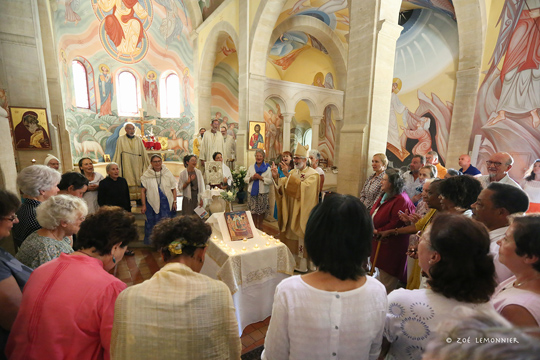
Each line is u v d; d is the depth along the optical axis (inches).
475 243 34.3
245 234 109.2
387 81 155.6
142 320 36.8
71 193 103.8
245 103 321.1
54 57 291.1
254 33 304.8
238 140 334.6
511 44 190.5
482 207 64.5
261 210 213.2
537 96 175.9
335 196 39.3
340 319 34.5
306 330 34.7
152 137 376.5
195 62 469.7
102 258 50.9
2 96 148.7
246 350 95.1
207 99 465.4
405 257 107.2
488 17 207.0
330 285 36.7
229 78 522.9
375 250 111.4
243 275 97.0
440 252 35.8
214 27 391.9
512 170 189.6
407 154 307.3
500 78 197.5
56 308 42.1
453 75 258.5
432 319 34.9
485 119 207.6
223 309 40.0
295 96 408.2
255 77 317.4
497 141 199.9
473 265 34.1
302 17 378.3
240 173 278.5
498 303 37.8
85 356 42.8
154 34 455.2
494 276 34.9
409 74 296.2
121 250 53.1
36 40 187.5
